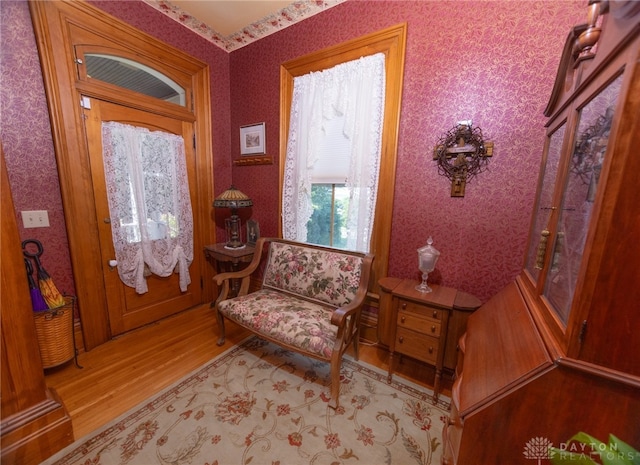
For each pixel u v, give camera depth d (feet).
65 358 5.82
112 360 6.32
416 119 6.08
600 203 2.00
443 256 6.10
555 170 3.56
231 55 9.14
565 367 2.28
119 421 4.61
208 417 4.75
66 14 5.67
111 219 6.85
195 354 6.65
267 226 9.21
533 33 4.79
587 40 2.57
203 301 9.58
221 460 4.00
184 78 8.13
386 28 6.14
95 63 6.63
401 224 6.57
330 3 6.84
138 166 7.20
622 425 2.14
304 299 6.91
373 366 6.33
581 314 2.16
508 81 5.08
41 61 5.44
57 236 6.05
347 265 6.44
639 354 2.03
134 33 6.78
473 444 2.71
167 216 8.00
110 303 7.09
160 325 8.04
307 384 5.66
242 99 9.11
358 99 6.55
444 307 4.86
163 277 8.25
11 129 5.25
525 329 3.13
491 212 5.50
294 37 7.66
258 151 8.95
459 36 5.43
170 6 7.22
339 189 7.63
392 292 5.44
